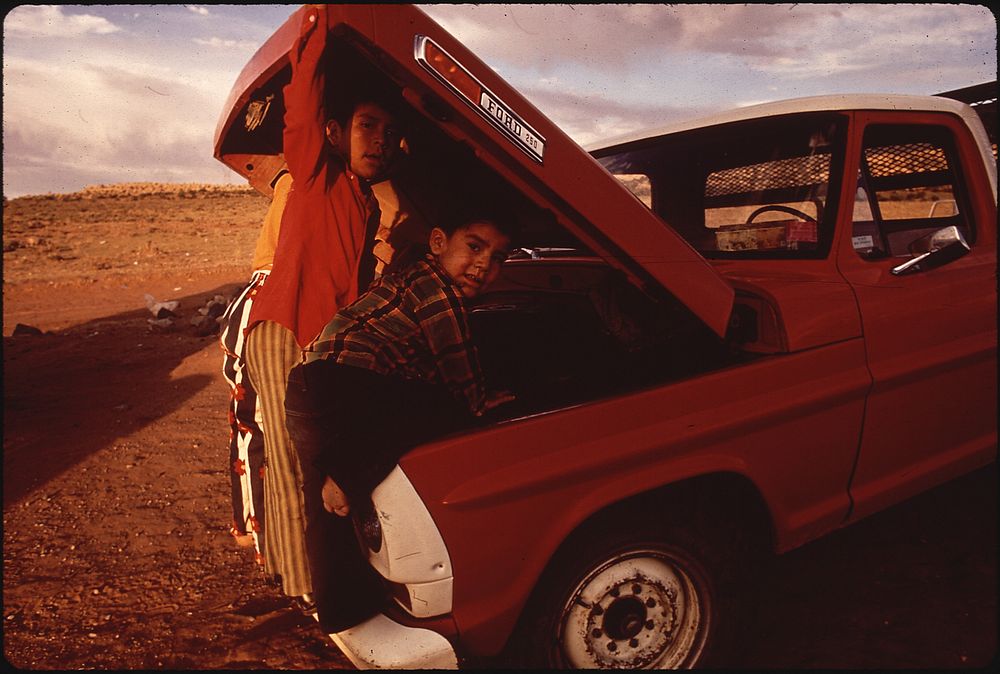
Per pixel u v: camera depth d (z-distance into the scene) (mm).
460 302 1949
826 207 2578
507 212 1988
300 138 1844
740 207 2971
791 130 2715
